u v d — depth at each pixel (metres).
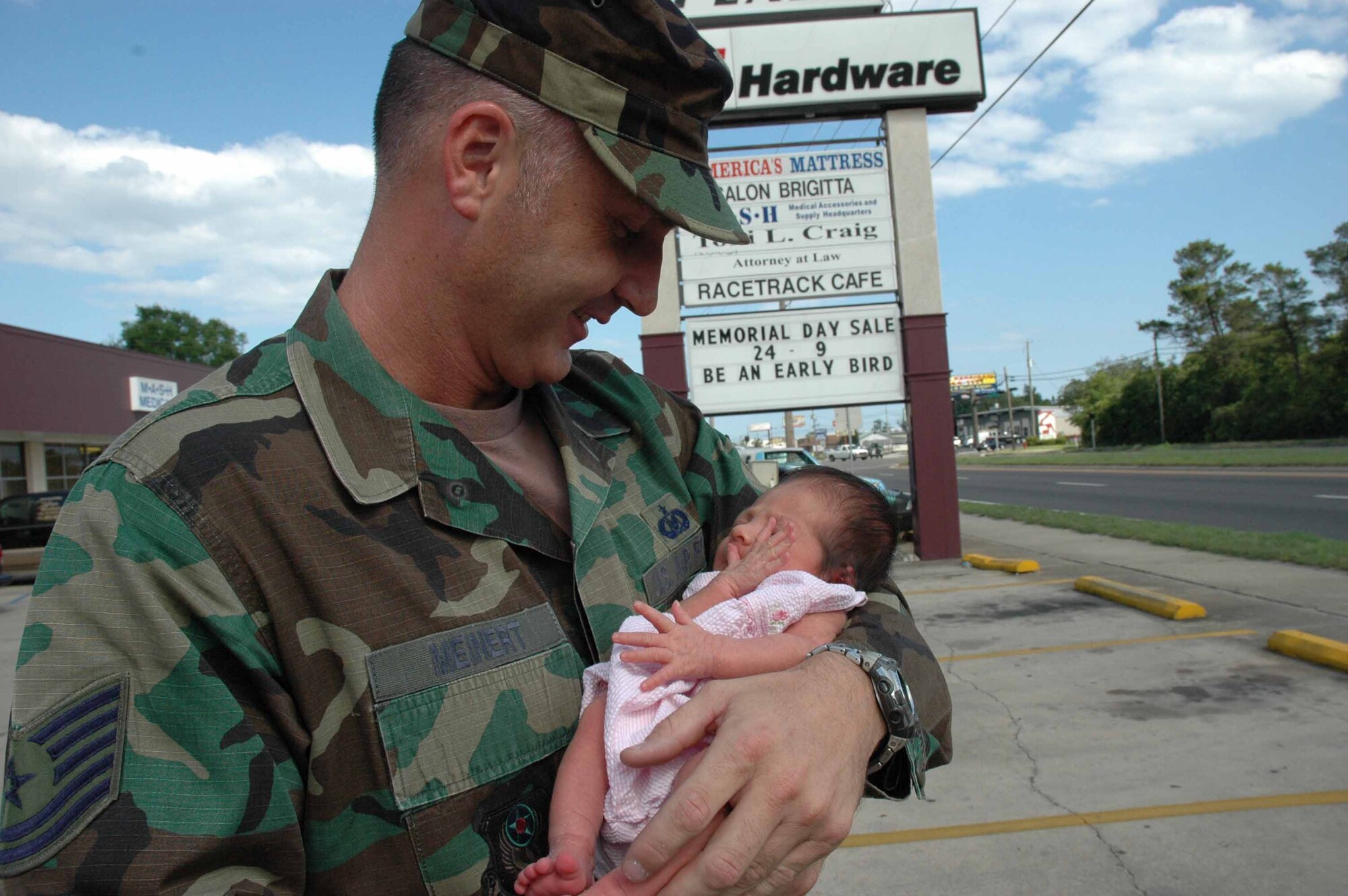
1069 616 6.88
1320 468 23.52
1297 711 4.32
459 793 0.96
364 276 1.14
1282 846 3.05
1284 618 6.16
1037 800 3.58
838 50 9.88
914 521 10.59
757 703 1.01
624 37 1.04
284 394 1.02
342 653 0.93
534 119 1.03
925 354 10.20
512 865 0.99
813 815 0.95
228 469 0.93
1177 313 60.97
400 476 1.02
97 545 0.87
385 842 0.93
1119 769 3.81
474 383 1.17
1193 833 3.19
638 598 1.28
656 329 10.12
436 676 0.97
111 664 0.84
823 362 10.24
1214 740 4.04
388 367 1.11
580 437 1.31
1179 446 50.03
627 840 1.03
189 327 58.38
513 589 1.06
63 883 0.78
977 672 5.51
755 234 10.18
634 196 1.06
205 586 0.88
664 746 1.00
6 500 15.98
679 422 1.56
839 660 1.14
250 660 0.89
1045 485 25.66
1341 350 41.16
